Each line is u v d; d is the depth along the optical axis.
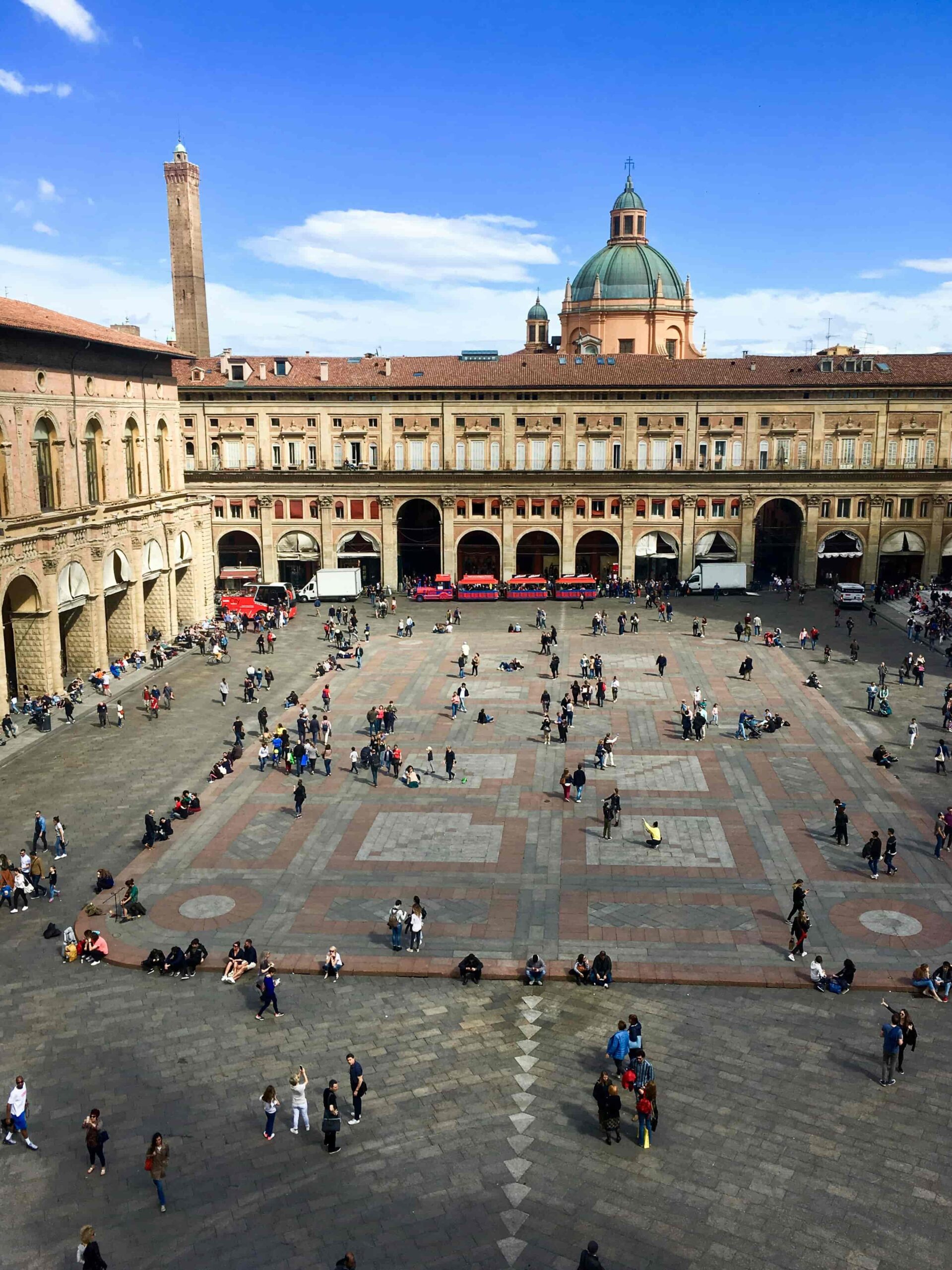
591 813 48.97
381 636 87.94
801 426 105.31
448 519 107.62
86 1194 25.09
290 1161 26.14
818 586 111.25
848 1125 27.22
